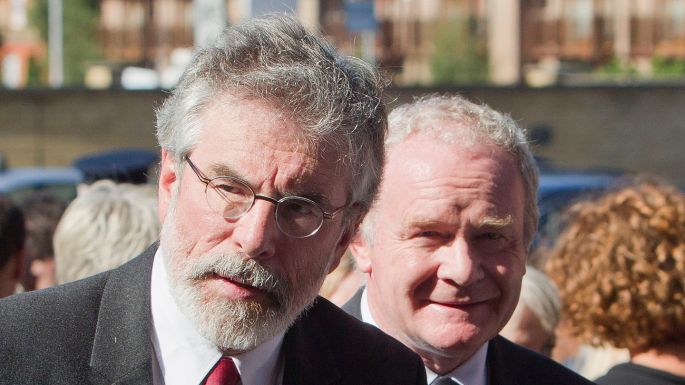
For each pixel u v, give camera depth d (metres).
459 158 3.34
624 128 23.91
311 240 2.48
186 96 2.52
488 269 3.34
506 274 3.36
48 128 23.28
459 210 3.30
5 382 2.38
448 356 3.35
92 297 2.56
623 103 23.84
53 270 5.79
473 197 3.30
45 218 5.85
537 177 3.55
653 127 23.92
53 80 29.73
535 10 32.41
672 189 4.29
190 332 2.54
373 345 2.84
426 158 3.35
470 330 3.33
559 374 3.52
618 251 3.97
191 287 2.46
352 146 2.53
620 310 3.93
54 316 2.50
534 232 3.54
